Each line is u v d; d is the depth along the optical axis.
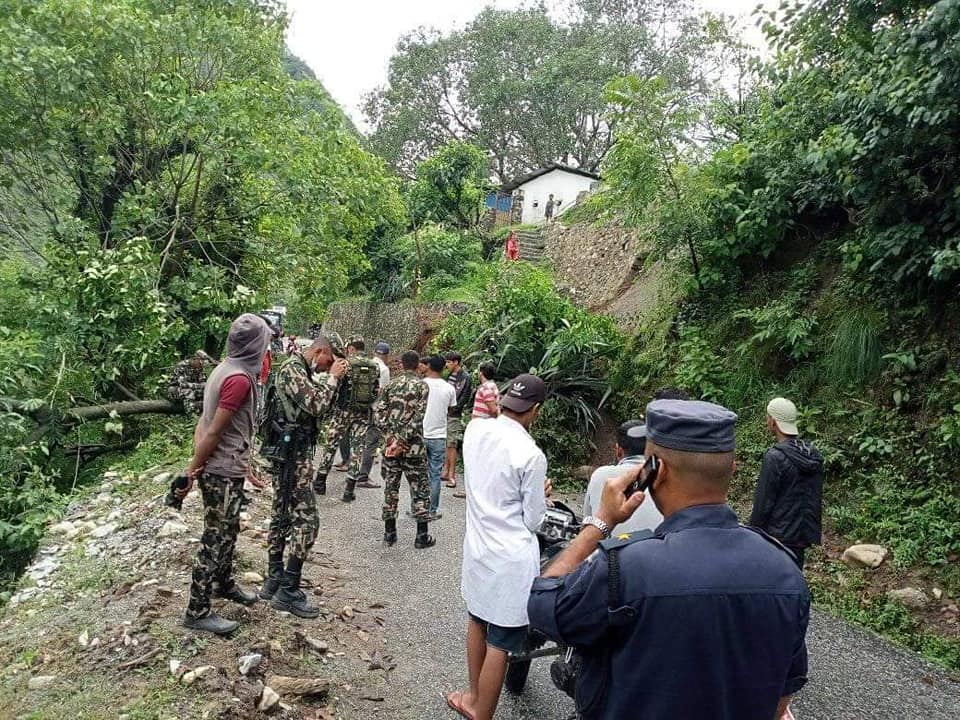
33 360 8.88
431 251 20.34
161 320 9.56
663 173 9.09
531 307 10.19
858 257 7.23
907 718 3.89
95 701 3.24
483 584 3.18
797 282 8.18
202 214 11.80
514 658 3.53
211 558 3.79
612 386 9.88
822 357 7.48
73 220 10.37
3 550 7.35
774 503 4.20
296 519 4.34
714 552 1.61
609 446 9.41
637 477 1.82
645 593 1.56
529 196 26.77
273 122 11.20
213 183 11.30
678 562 1.59
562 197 26.16
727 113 10.25
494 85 32.97
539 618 1.70
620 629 1.61
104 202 11.66
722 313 9.05
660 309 10.27
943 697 4.16
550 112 32.94
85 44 9.90
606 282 14.97
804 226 8.76
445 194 22.50
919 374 6.52
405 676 3.99
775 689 1.59
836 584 5.64
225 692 3.33
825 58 7.57
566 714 3.62
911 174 6.56
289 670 3.69
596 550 1.78
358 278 22.83
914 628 5.00
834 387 7.15
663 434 1.74
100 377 9.72
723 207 8.60
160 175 11.40
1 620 4.54
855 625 5.14
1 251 10.46
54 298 9.37
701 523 1.68
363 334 17.34
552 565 1.84
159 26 10.37
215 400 3.67
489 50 33.84
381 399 6.16
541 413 9.42
